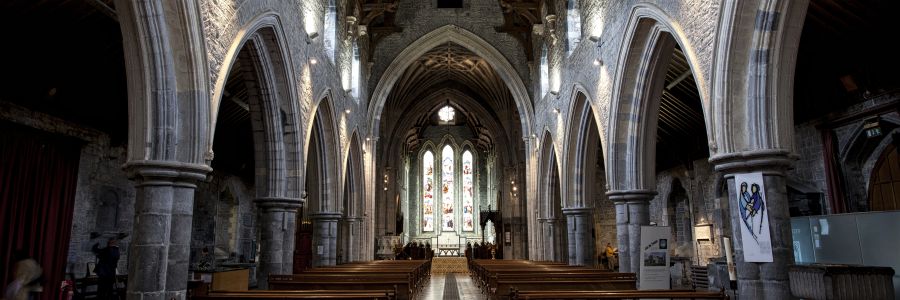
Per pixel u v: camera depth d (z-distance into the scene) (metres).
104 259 12.27
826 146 15.23
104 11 11.59
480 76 36.91
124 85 14.71
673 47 13.83
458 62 35.41
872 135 13.73
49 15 11.34
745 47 9.06
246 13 11.05
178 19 8.53
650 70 14.23
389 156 39.97
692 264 23.17
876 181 14.57
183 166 8.53
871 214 10.93
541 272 14.95
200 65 8.88
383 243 37.19
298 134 14.66
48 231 13.38
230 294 8.55
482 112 39.72
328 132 19.88
